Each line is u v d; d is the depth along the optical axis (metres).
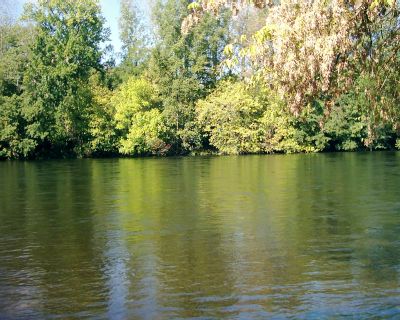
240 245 11.35
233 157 45.72
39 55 46.25
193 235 12.42
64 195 19.77
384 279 8.74
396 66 7.64
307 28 6.90
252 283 8.63
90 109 48.78
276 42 7.01
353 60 7.59
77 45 47.47
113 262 10.08
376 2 6.23
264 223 13.79
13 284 8.79
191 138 51.06
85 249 11.14
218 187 21.94
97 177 27.34
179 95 50.62
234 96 49.84
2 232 12.99
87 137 48.88
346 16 6.91
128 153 49.94
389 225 13.23
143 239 12.05
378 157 40.78
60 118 46.41
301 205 16.66
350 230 12.74
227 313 7.34
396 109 7.83
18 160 44.84
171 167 34.25
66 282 8.85
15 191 21.20
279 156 45.72
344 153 48.22
